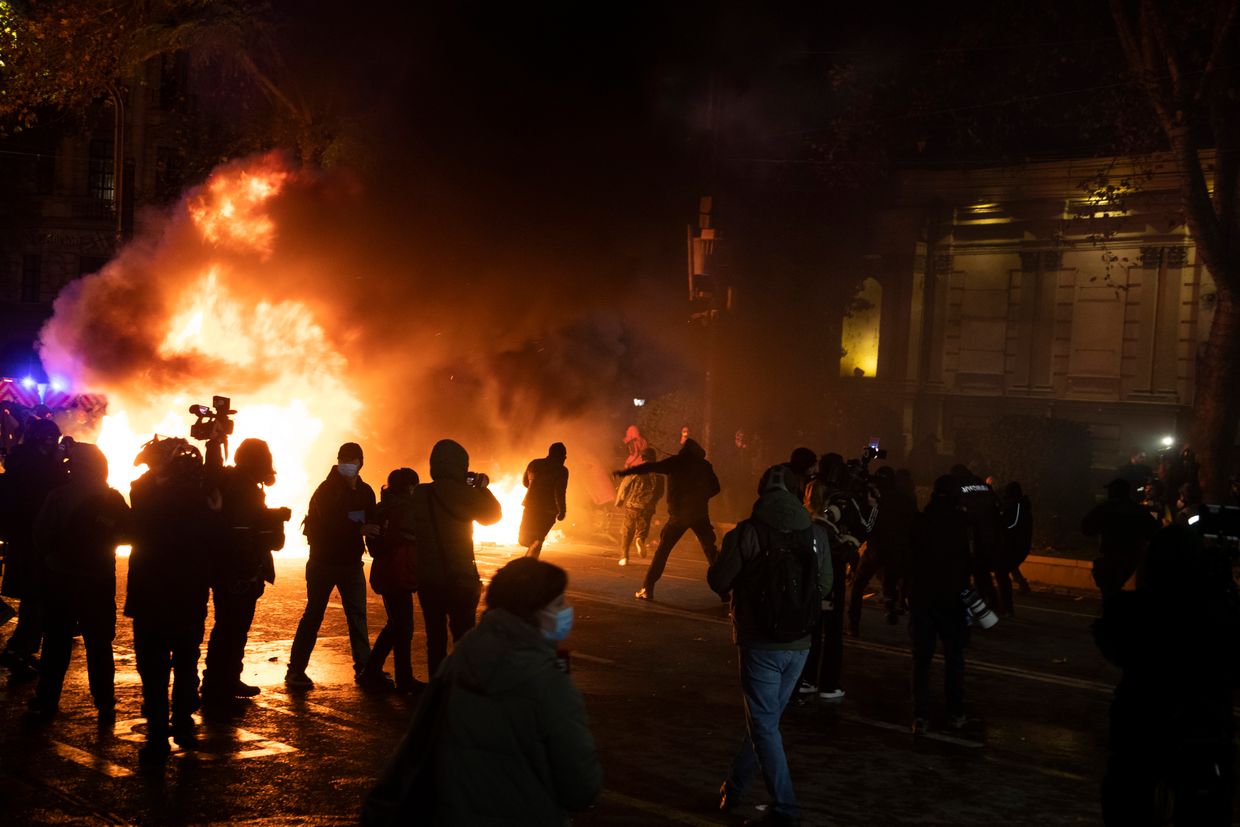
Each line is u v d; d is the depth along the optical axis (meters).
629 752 8.56
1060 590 18.70
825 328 33.31
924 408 33.97
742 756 7.27
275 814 6.79
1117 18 24.72
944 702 10.62
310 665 10.87
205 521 7.79
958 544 9.34
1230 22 23.22
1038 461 23.25
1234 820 7.63
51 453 9.62
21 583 9.59
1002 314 32.72
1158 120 25.66
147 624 7.62
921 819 7.34
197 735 8.39
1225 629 5.32
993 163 32.31
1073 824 7.34
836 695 10.41
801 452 10.91
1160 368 29.92
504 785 3.76
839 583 10.36
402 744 3.92
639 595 15.30
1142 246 30.08
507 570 3.94
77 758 7.71
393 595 9.77
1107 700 10.95
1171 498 22.47
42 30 30.27
